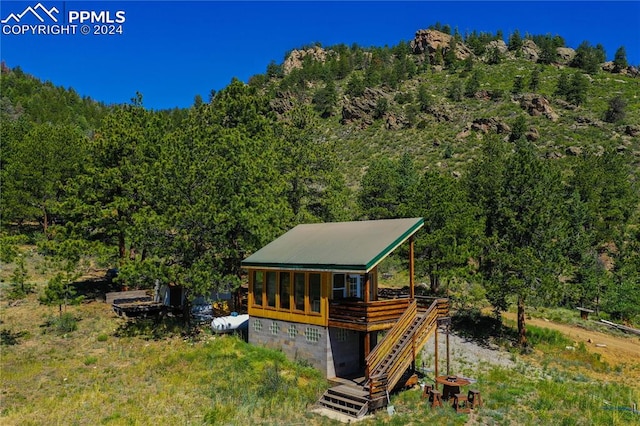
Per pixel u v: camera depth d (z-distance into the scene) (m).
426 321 18.50
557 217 26.08
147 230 23.06
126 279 22.17
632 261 38.78
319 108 114.31
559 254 25.70
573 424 15.02
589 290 36.25
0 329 23.48
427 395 17.23
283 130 35.38
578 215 39.31
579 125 82.88
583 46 149.75
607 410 16.61
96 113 135.88
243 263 21.94
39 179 39.22
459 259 26.55
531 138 76.88
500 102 100.62
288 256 20.45
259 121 35.06
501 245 26.00
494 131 83.44
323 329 18.75
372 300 21.00
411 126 93.69
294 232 24.25
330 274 18.80
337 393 16.55
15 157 41.88
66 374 18.22
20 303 28.02
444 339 26.30
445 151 74.88
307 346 19.34
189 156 25.39
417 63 150.38
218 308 26.88
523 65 134.00
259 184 26.53
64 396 15.92
